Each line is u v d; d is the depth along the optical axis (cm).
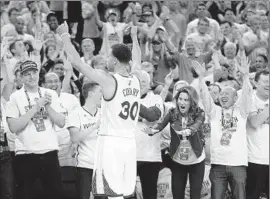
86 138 839
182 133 839
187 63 1217
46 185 827
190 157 845
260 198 941
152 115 747
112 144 711
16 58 1166
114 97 707
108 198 716
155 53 1250
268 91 893
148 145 867
